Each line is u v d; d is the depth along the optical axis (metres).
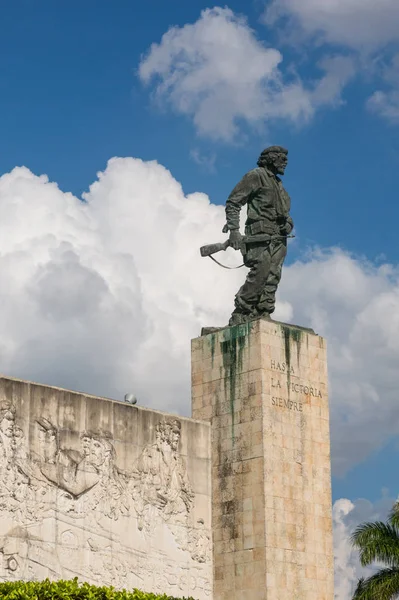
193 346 43.97
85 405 38.91
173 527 40.47
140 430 40.34
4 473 36.38
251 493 40.97
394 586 46.09
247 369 42.09
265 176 43.78
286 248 44.03
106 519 38.59
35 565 36.44
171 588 39.81
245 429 41.62
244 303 43.28
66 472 37.88
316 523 41.84
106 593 33.41
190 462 41.59
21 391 37.31
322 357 43.91
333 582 41.72
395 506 47.72
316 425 42.91
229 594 40.72
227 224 43.25
